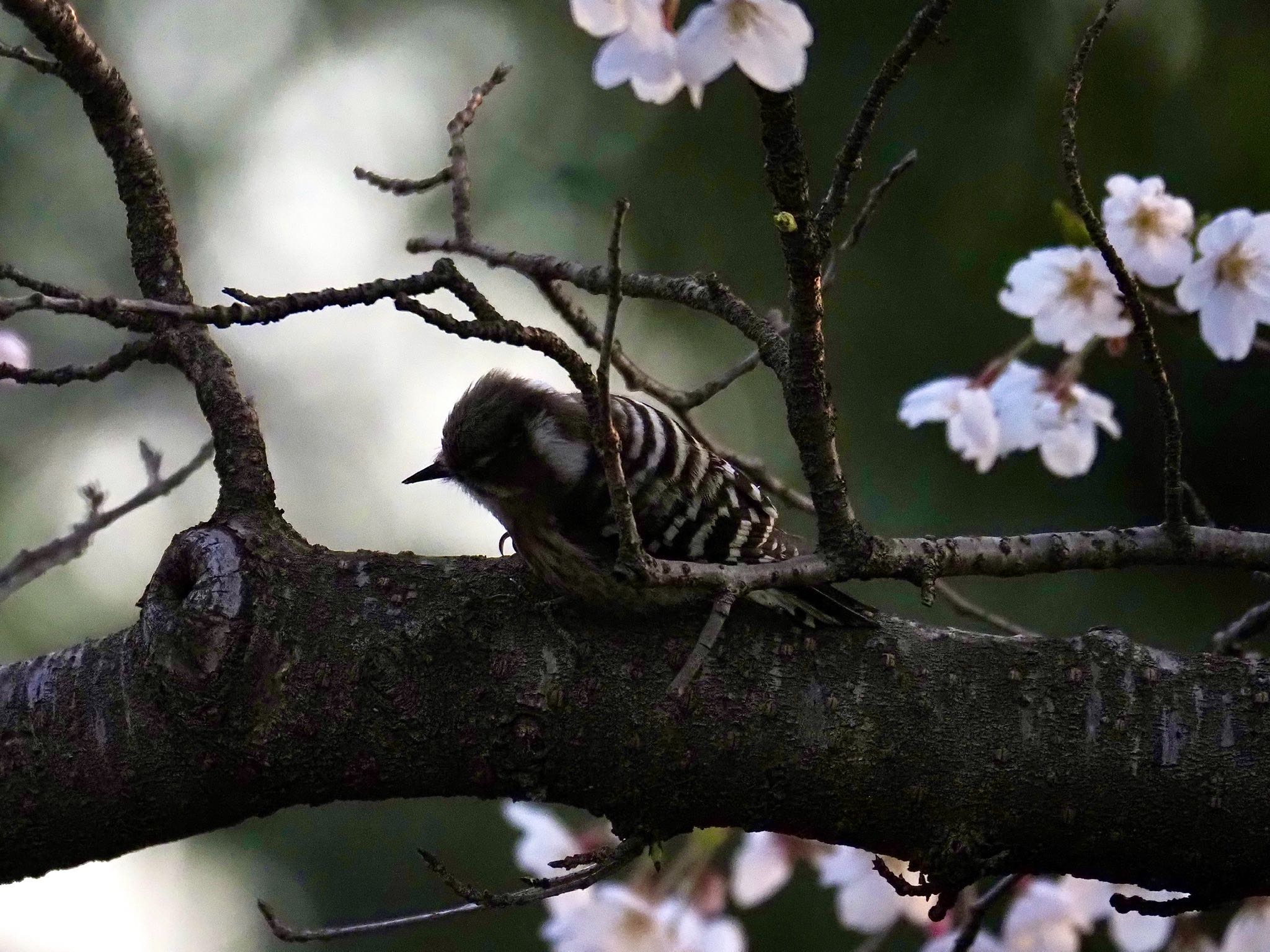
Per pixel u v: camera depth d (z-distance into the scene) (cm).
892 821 508
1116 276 495
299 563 527
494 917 1295
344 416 1464
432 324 452
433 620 517
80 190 1463
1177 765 497
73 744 521
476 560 538
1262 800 493
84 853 532
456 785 518
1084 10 1083
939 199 1097
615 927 686
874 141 1102
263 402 1456
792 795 510
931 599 509
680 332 1264
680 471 683
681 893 710
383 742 510
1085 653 516
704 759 510
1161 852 501
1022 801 502
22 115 1459
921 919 736
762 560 696
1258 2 1067
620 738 511
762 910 1152
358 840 1331
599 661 517
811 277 458
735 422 1259
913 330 1110
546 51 1330
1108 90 1072
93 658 533
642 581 466
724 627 527
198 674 507
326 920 1309
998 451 695
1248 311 627
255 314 448
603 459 454
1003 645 522
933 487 1109
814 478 493
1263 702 502
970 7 1084
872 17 1103
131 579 1355
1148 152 1067
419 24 1422
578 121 1292
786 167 432
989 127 1088
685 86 473
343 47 1455
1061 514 1107
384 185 564
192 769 514
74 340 1435
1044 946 702
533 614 523
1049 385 686
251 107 1469
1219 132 1056
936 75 1095
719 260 1188
